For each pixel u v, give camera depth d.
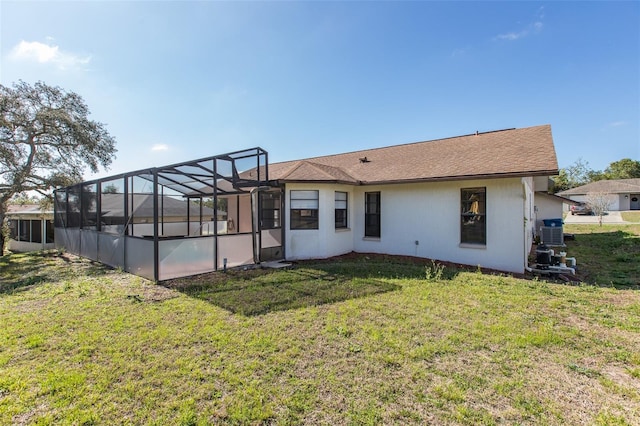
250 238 10.41
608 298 6.34
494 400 3.06
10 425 2.75
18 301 6.56
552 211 19.34
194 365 3.76
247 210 14.09
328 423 2.75
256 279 8.22
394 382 3.37
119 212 10.84
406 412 2.88
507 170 8.98
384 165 13.40
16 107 15.24
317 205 11.54
